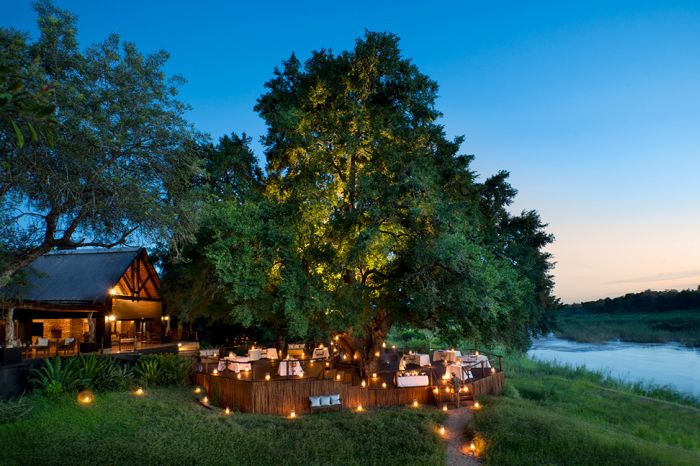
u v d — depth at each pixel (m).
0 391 15.90
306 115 21.73
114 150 13.22
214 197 18.62
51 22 12.19
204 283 21.14
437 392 20.80
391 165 20.19
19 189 12.62
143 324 33.34
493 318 21.30
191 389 20.06
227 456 12.31
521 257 30.11
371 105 22.66
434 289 19.41
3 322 25.97
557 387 25.84
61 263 27.92
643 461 12.50
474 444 14.62
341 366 23.55
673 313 112.19
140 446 12.22
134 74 13.88
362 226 20.16
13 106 3.93
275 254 18.12
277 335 27.94
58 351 21.86
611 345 70.44
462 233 20.22
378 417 17.11
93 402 15.73
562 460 12.80
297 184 20.20
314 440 14.02
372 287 21.80
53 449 11.56
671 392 27.52
